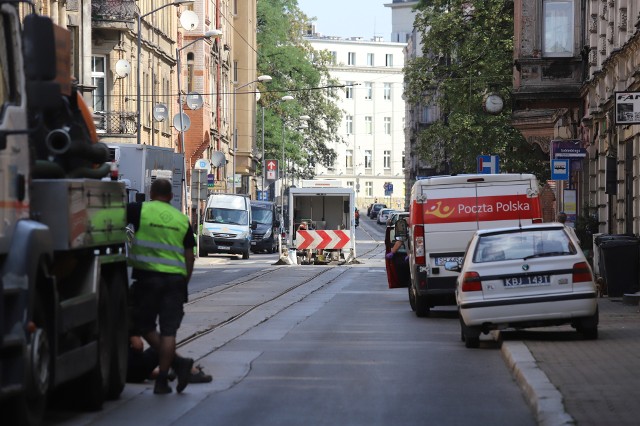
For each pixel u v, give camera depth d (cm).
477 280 2461
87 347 1545
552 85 5975
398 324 3144
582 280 2458
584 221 5050
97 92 7569
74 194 1492
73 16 6738
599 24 5469
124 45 7612
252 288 4731
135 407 1647
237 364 2180
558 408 1519
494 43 7750
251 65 13788
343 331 2909
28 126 1438
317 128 15225
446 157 8194
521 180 3319
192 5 10475
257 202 10519
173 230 1772
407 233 3984
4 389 1254
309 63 14725
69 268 1550
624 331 2727
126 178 4541
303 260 7300
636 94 3516
